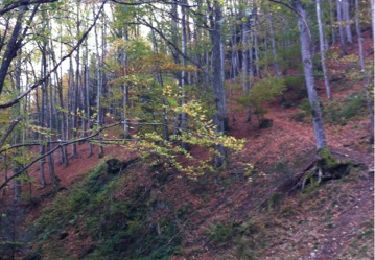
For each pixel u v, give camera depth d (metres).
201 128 9.84
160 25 20.42
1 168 16.09
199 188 20.58
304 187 15.82
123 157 28.23
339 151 16.97
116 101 26.06
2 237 20.02
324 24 30.25
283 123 23.78
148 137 10.57
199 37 25.94
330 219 13.74
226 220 17.28
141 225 20.20
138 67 20.23
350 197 14.15
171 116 13.00
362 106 21.28
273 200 16.09
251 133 23.70
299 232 13.98
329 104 23.47
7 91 12.66
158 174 23.00
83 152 35.78
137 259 18.31
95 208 23.98
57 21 10.97
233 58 33.47
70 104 37.56
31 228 24.98
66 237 22.84
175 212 19.77
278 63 28.16
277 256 13.35
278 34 29.06
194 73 26.39
